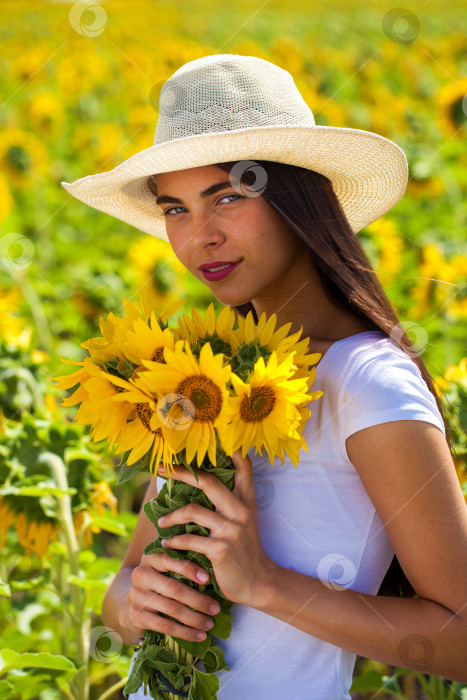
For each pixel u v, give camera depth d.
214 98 1.29
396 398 1.17
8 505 2.13
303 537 1.24
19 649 2.40
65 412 2.53
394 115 7.52
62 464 2.14
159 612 1.27
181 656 1.26
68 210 5.99
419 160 5.18
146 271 3.71
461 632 1.12
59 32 17.09
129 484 3.04
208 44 13.88
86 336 2.65
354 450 1.19
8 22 19.59
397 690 2.03
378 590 1.40
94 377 1.17
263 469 1.27
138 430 1.17
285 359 1.13
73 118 9.84
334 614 1.16
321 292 1.38
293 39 14.67
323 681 1.24
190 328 1.25
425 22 14.56
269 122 1.30
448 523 1.13
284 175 1.31
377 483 1.16
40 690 2.04
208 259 1.29
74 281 3.63
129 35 15.40
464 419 1.86
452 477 1.16
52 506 2.15
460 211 4.87
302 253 1.37
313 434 1.24
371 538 1.25
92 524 2.22
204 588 1.24
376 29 15.91
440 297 3.27
